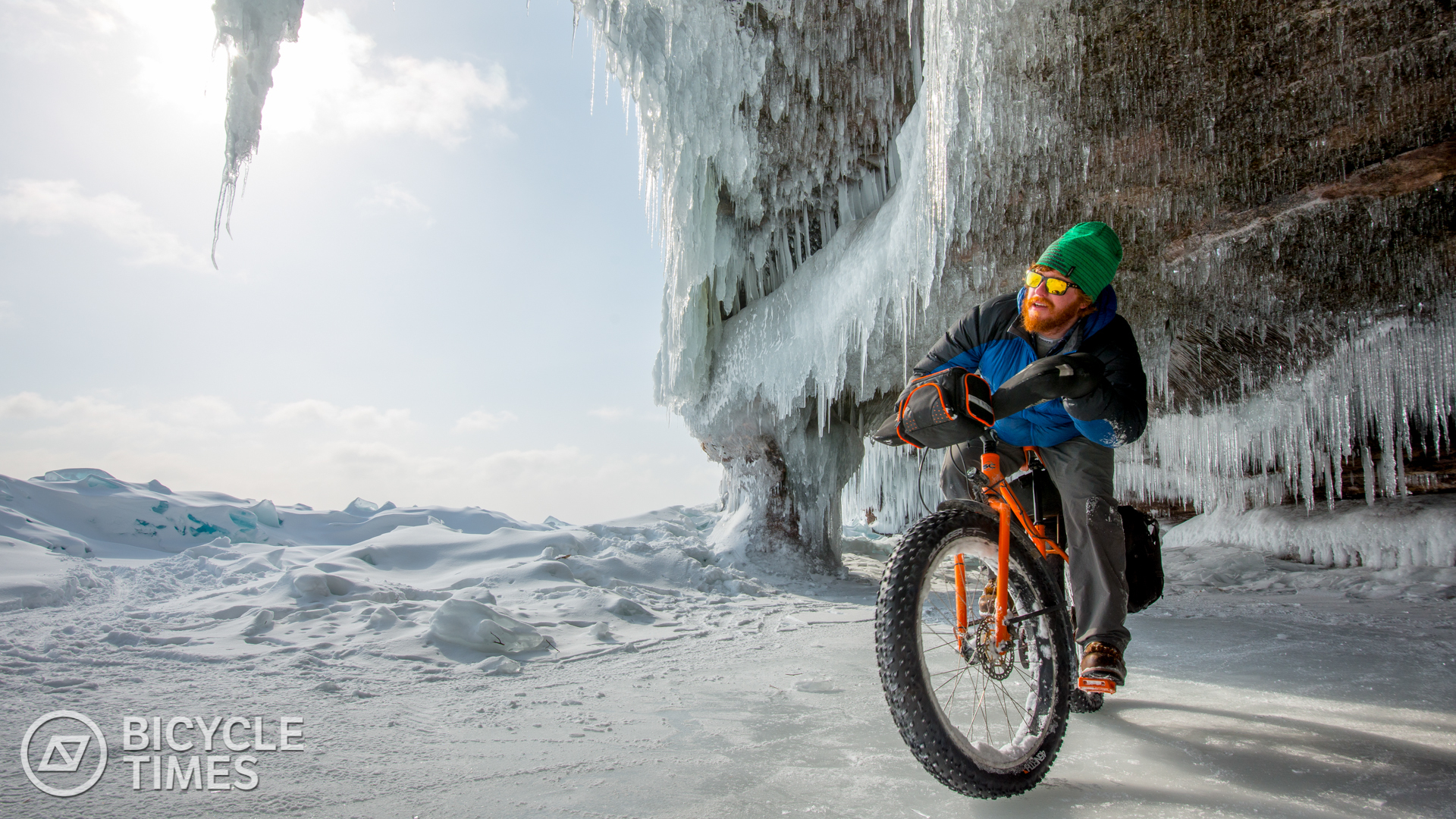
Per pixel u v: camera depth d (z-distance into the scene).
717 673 2.88
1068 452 1.89
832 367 6.02
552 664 3.07
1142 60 4.08
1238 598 4.93
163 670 2.74
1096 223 1.77
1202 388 7.38
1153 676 2.62
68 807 1.47
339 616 3.70
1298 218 4.98
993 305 1.91
